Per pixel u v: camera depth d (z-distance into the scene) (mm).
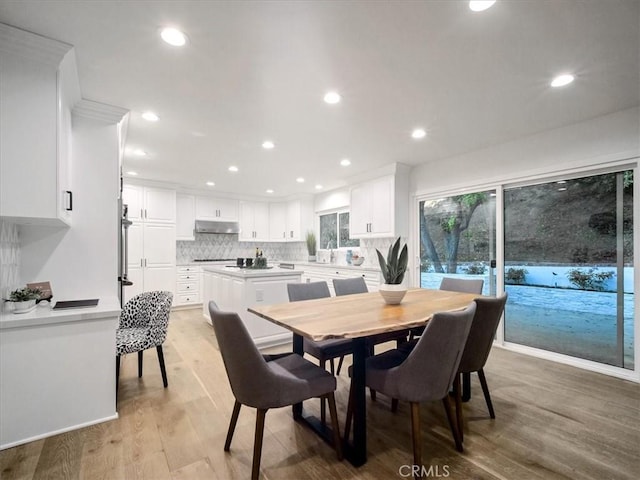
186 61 1941
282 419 2090
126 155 3910
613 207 2865
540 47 1829
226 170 4719
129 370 2883
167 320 2592
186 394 2412
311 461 1664
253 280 3613
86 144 2439
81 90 2266
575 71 2088
